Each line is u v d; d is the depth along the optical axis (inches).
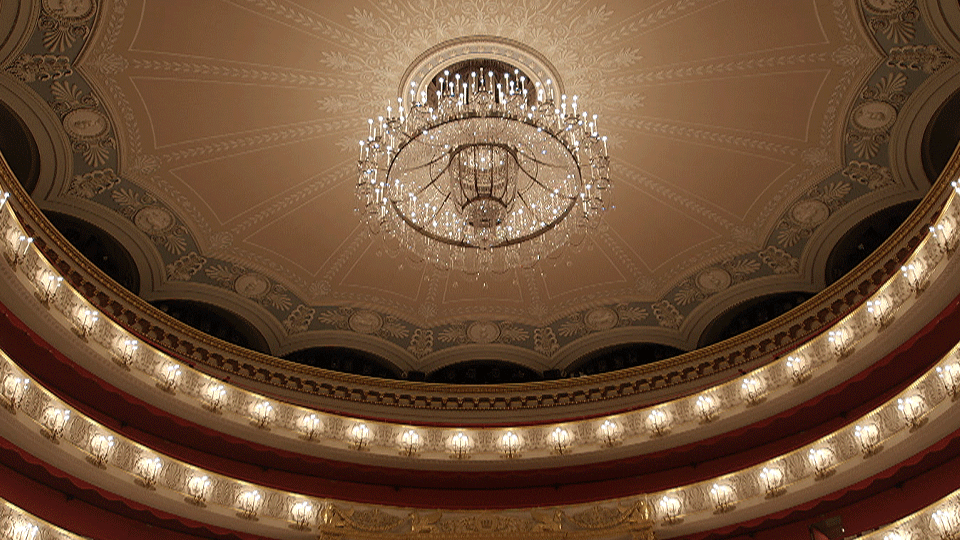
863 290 535.8
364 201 540.7
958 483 420.2
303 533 478.6
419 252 486.9
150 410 485.4
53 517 414.9
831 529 436.1
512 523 502.0
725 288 596.7
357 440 553.0
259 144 507.5
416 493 549.6
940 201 469.1
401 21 446.3
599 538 490.6
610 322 627.8
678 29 447.8
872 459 438.6
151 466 451.2
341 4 435.5
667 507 493.4
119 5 420.5
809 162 518.3
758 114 493.4
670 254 585.9
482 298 622.5
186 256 564.4
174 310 585.0
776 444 523.5
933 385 426.9
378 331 631.2
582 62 466.6
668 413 553.0
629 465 540.7
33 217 483.2
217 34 442.6
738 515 471.8
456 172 455.8
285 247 574.6
